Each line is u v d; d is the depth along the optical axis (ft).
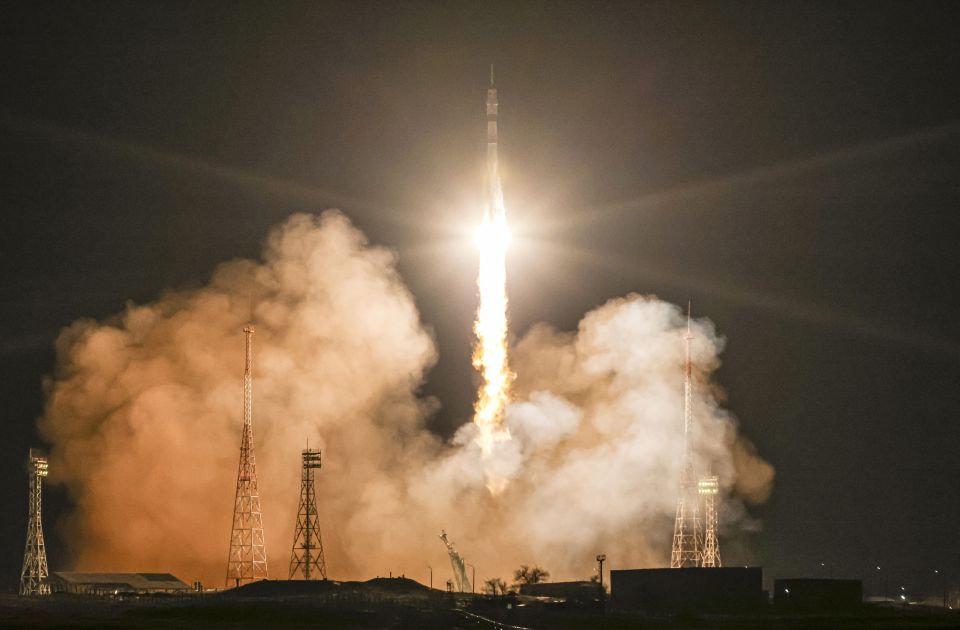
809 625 618.44
